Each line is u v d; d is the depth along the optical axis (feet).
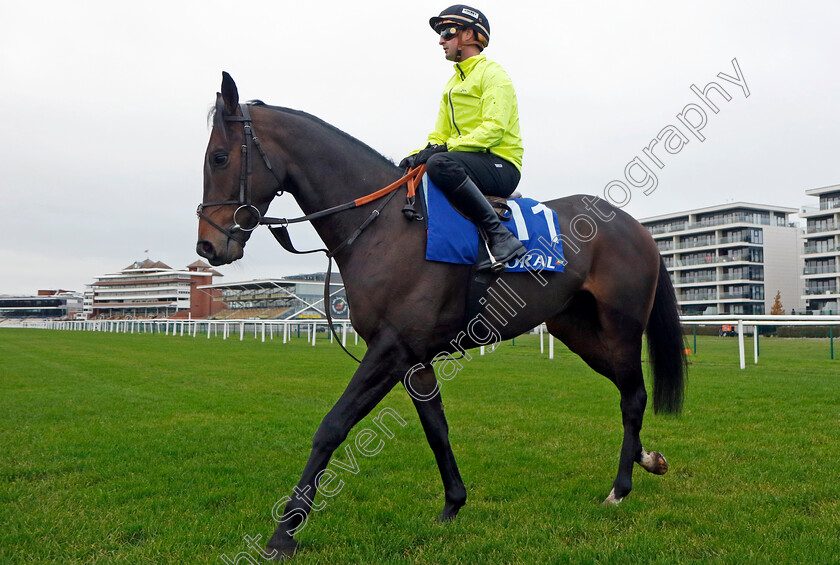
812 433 16.88
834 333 110.42
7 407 22.77
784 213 193.16
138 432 18.04
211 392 27.14
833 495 11.26
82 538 9.58
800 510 10.59
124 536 9.77
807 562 8.23
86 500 11.52
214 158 9.62
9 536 9.53
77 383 30.76
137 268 313.12
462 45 11.11
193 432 17.97
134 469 13.83
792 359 44.52
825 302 167.22
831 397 23.34
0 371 36.99
